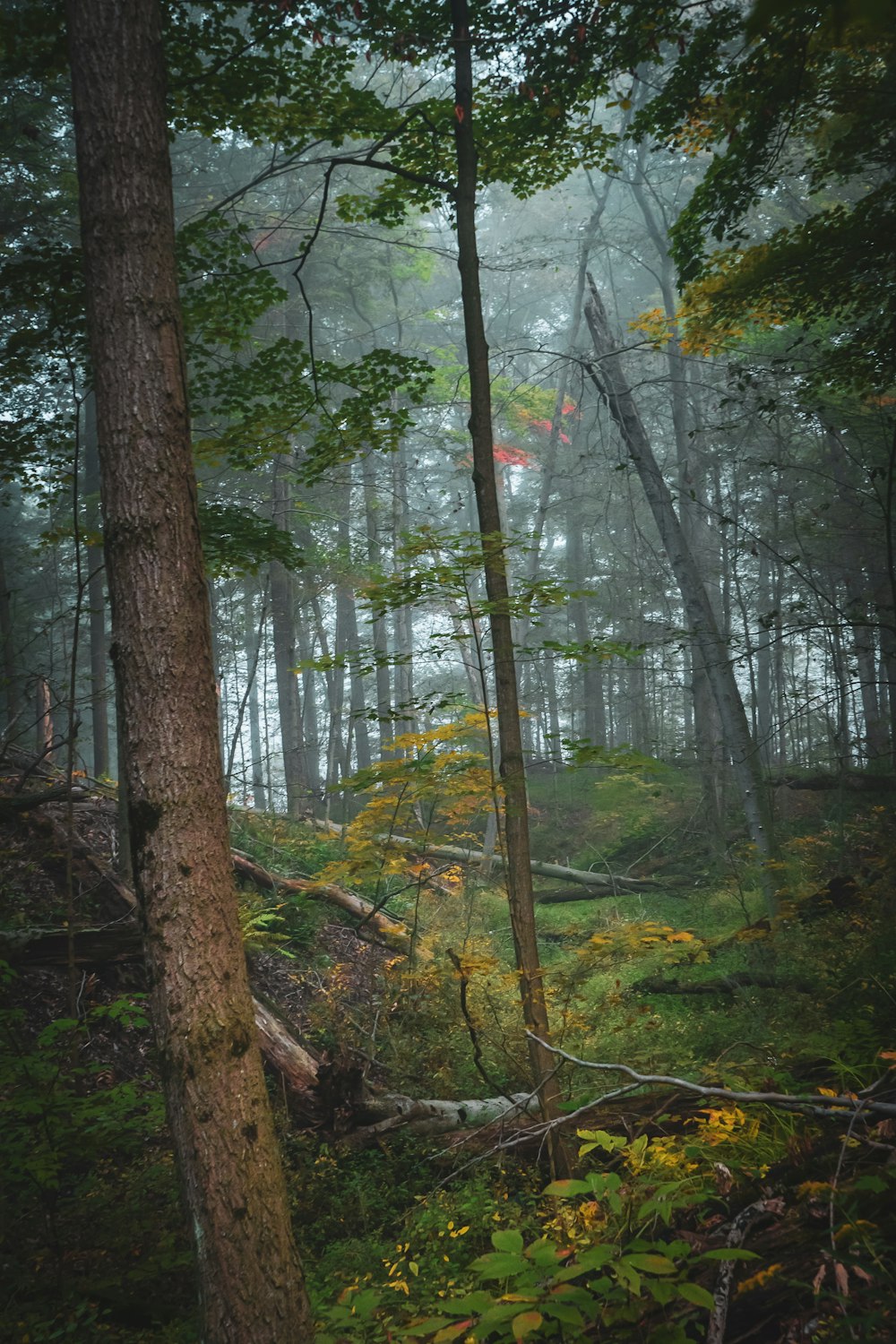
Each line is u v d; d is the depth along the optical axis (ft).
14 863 31.30
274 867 42.22
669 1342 7.16
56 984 26.96
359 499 73.26
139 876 11.79
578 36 22.52
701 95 27.63
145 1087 24.61
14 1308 14.52
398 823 28.53
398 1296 13.43
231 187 69.92
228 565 26.35
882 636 46.32
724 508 69.46
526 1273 7.12
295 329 70.49
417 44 22.97
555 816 67.31
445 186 21.67
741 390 35.86
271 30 20.88
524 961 19.57
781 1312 7.34
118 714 12.21
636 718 83.76
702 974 31.40
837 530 51.01
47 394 50.26
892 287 28.84
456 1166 20.33
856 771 48.80
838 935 29.17
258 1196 11.03
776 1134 11.93
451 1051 25.17
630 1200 10.18
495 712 22.61
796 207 64.64
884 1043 16.48
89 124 12.65
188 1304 15.70
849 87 26.89
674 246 30.32
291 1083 24.58
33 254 19.67
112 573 12.21
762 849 40.22
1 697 48.57
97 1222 17.30
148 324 12.41
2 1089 20.17
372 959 36.94
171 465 12.33
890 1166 8.54
